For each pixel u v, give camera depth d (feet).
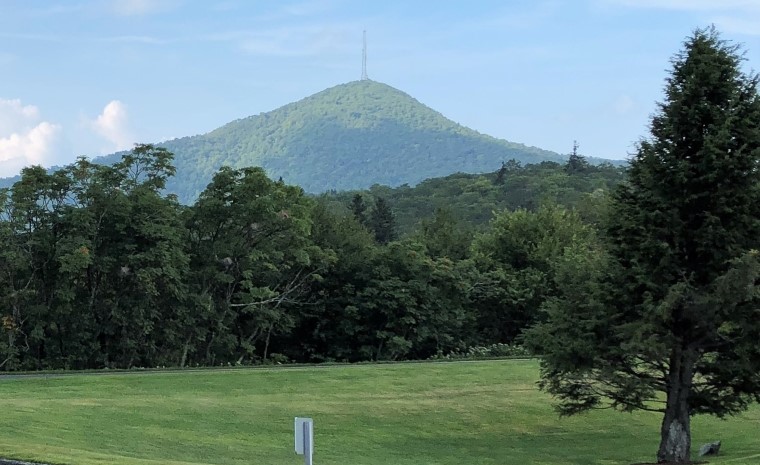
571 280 78.74
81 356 153.79
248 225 174.50
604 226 76.13
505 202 515.09
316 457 75.36
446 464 78.23
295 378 120.26
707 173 69.82
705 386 79.20
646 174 72.13
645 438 96.94
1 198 150.71
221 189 175.73
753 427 104.32
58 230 156.15
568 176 555.69
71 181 156.25
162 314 164.04
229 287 177.37
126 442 69.26
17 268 149.89
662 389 77.61
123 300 155.63
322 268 194.29
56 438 64.85
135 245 154.81
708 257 71.51
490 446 89.04
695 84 71.36
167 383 109.40
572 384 82.69
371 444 84.79
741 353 70.03
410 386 119.65
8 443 54.90
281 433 84.07
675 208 70.74
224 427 83.46
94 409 83.15
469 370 134.92
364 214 387.34
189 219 173.58
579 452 88.12
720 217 70.79
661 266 70.69
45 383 102.63
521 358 164.35
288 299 191.93
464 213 487.61
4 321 147.13
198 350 174.29
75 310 154.61
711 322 70.23
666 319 69.05
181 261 159.63
